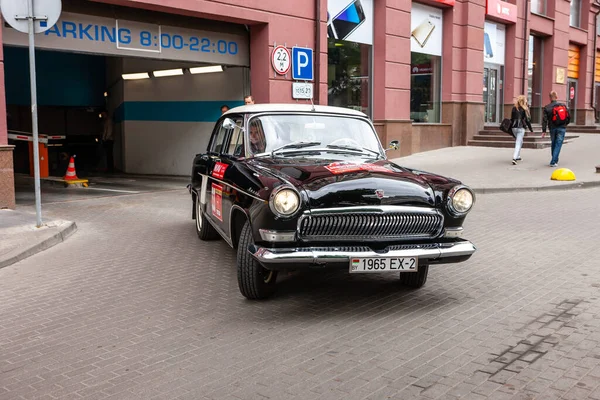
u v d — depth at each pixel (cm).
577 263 651
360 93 1741
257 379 379
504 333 449
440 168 1582
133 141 1823
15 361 418
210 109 1599
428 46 1973
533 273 617
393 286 583
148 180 1585
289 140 612
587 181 1293
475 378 372
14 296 570
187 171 1697
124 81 1816
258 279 522
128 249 760
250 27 1431
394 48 1772
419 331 459
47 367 406
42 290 589
